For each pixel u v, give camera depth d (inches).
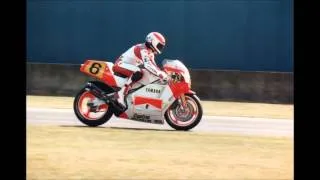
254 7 2459.4
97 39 2568.9
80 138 1322.6
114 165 1037.2
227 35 2484.0
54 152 1146.7
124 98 1467.8
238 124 1683.1
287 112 2050.9
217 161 1101.1
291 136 1455.5
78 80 2492.6
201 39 2498.8
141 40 2534.5
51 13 2593.5
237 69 2484.0
